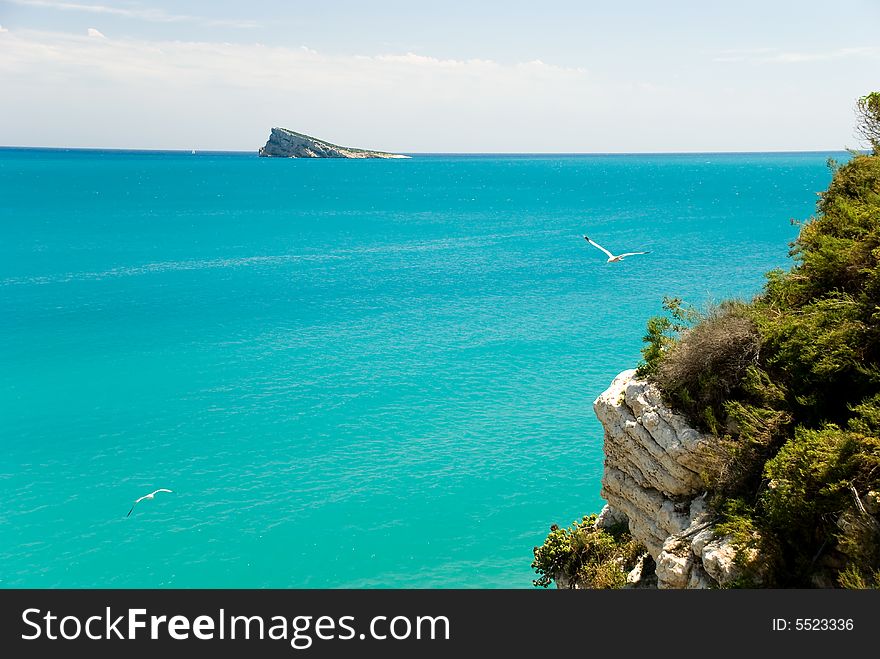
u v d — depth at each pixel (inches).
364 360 2847.0
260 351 2987.2
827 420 908.6
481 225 7642.7
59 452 2023.9
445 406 2347.4
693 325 1150.3
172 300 3949.3
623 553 1161.4
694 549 887.7
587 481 1840.6
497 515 1692.9
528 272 4776.1
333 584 1459.2
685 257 5211.6
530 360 2805.1
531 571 1489.9
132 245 5949.8
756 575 806.5
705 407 1020.5
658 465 1037.2
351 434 2134.6
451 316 3560.5
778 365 999.0
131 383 2586.1
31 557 1541.6
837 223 1156.5
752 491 919.7
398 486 1827.0
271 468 1930.4
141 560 1531.7
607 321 3390.7
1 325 3353.8
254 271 4874.5
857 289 1028.5
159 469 1924.2
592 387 2496.3
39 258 5206.7
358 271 4894.2
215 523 1669.5
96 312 3634.4
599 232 6879.9
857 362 902.4
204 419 2258.9
